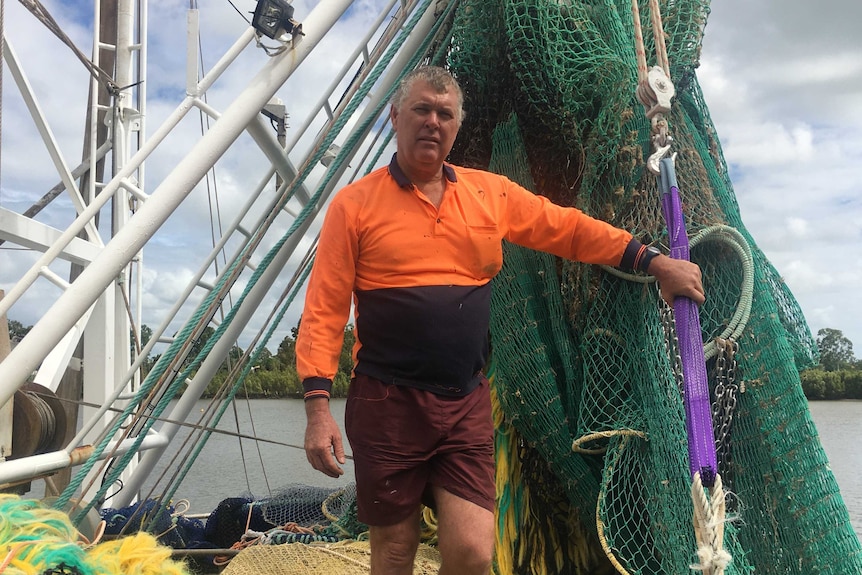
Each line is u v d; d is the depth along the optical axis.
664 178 2.50
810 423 2.77
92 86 6.35
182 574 2.44
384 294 2.26
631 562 2.86
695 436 2.08
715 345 2.76
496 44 3.38
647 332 2.79
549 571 3.18
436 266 2.28
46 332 3.24
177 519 4.64
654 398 2.70
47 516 2.24
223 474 7.70
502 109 3.52
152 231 3.43
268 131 4.05
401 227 2.28
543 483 3.28
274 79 3.59
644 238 2.93
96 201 4.18
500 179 2.52
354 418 2.32
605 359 2.92
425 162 2.28
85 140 6.79
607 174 3.07
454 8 3.76
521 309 3.07
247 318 4.61
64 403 5.93
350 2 3.73
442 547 2.23
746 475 2.76
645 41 3.25
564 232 2.51
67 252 5.25
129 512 4.55
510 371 3.04
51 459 3.76
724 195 3.18
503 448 3.24
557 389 3.00
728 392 2.76
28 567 1.79
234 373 4.11
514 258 3.14
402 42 3.68
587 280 3.00
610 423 2.82
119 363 5.98
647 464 2.72
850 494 6.20
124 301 5.92
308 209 3.79
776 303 3.13
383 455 2.24
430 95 2.25
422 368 2.24
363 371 2.31
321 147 3.63
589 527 3.00
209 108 4.30
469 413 2.30
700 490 1.95
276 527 4.33
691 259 2.96
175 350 3.58
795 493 2.69
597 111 3.13
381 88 4.11
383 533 2.27
